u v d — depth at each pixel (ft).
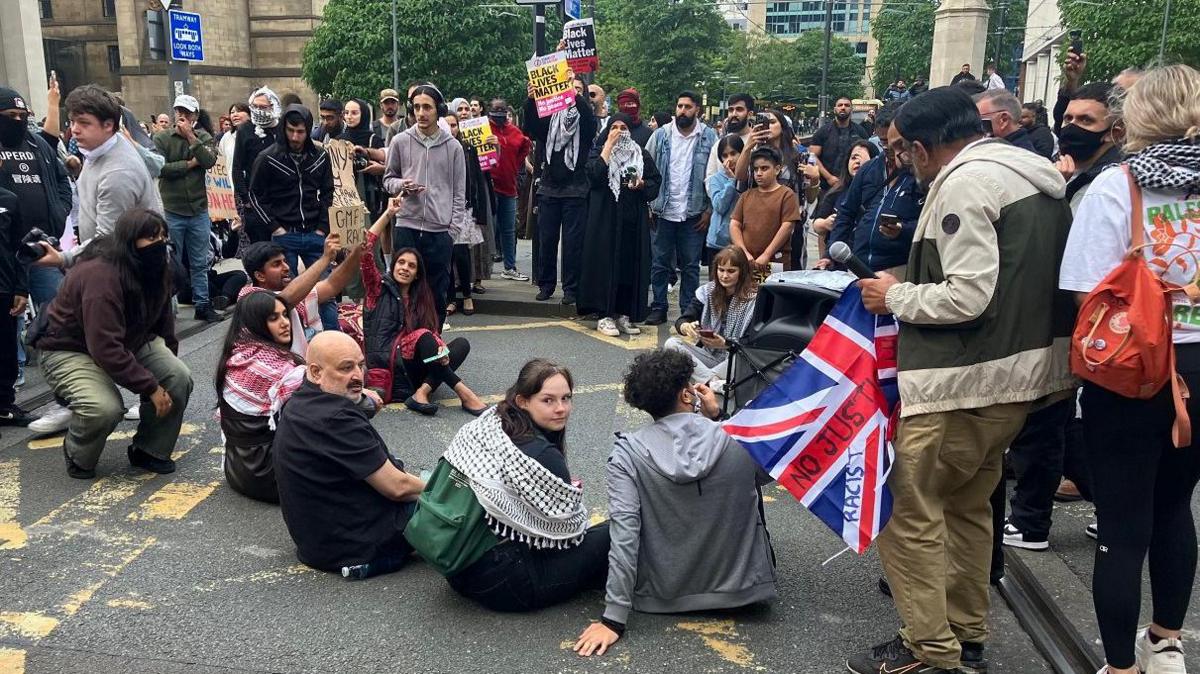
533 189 31.55
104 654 9.81
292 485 11.47
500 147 31.48
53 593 11.07
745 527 10.82
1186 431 7.84
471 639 10.30
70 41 152.76
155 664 9.65
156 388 14.23
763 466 9.48
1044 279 8.34
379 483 11.55
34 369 21.06
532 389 10.84
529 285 30.96
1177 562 8.87
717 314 17.24
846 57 233.96
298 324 15.74
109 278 13.80
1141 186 8.16
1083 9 85.20
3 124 18.12
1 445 16.11
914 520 8.88
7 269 16.19
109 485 14.49
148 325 14.55
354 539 11.61
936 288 8.19
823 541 13.10
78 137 16.62
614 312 25.03
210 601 10.98
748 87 227.61
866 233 15.98
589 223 24.22
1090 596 11.12
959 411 8.45
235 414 13.76
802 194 27.73
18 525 12.93
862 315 9.24
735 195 23.66
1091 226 8.26
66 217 19.98
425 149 22.81
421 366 18.37
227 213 29.53
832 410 9.23
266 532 12.97
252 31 148.97
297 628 10.43
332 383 11.55
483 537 10.36
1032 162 8.39
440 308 23.85
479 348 23.50
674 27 169.27
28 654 9.77
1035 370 8.41
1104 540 8.68
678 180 25.38
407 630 10.45
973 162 8.32
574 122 25.90
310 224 22.45
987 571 9.61
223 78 146.41
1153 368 7.79
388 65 106.63
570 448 16.35
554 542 10.71
